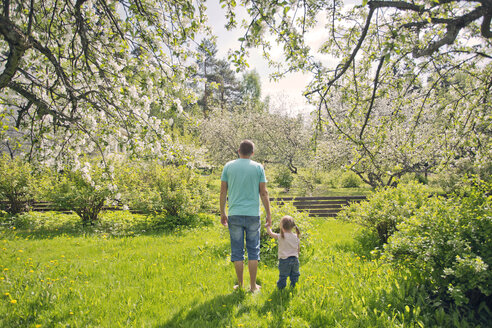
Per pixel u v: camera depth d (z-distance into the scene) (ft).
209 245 21.26
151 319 9.48
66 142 18.02
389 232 21.25
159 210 34.40
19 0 14.43
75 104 16.11
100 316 9.61
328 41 17.51
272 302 10.66
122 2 15.21
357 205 23.98
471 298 10.57
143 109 16.78
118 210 35.83
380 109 39.50
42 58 16.85
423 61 16.74
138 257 17.95
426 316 9.82
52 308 10.26
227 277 13.82
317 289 11.67
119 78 16.24
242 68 10.85
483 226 10.99
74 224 30.53
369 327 8.92
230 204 11.80
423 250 11.60
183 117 17.69
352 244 21.71
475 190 13.33
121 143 16.75
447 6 13.15
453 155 20.85
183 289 12.12
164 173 35.19
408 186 22.35
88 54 16.61
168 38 16.26
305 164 67.67
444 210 12.67
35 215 32.78
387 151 34.27
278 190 66.03
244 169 11.78
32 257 17.83
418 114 19.43
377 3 11.53
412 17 14.87
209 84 17.44
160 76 16.24
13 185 33.65
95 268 15.23
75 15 15.43
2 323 9.12
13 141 18.03
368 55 16.25
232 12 12.01
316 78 14.80
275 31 12.08
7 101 16.24
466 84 19.60
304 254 18.58
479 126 18.62
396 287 11.55
